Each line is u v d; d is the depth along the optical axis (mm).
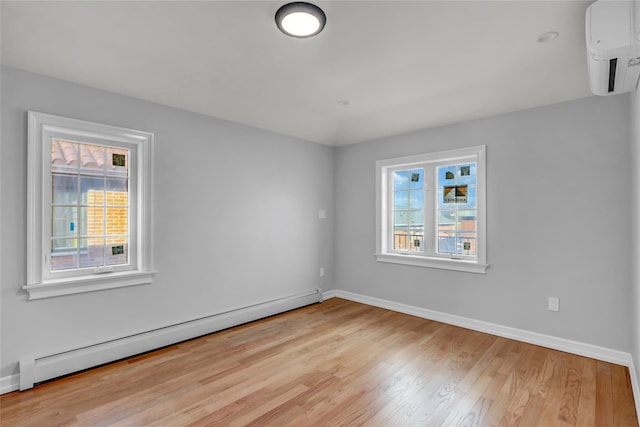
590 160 2611
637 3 1484
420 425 1792
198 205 3090
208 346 2840
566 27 1914
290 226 3953
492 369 2422
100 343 2494
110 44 2154
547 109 2822
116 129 2568
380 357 2631
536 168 2873
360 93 2990
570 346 2693
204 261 3133
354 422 1817
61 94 2322
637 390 1960
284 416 1869
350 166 4375
